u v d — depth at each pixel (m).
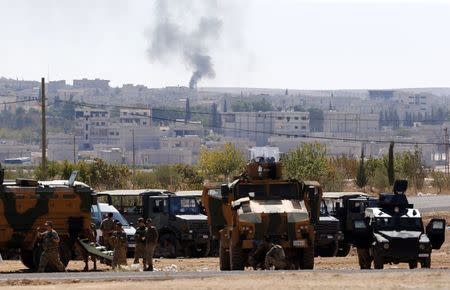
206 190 125.88
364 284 83.06
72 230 121.62
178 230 158.75
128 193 165.50
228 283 84.56
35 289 83.00
